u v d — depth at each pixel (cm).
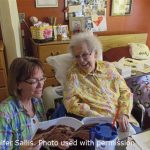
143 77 215
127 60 282
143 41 347
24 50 296
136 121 160
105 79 156
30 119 111
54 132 97
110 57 296
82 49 147
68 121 99
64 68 182
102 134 87
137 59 296
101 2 310
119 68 225
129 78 214
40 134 95
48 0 285
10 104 102
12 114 101
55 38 276
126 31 345
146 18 349
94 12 311
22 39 289
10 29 255
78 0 297
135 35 337
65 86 154
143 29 355
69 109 142
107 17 324
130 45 313
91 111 141
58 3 291
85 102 149
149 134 112
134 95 199
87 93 151
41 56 264
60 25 285
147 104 192
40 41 263
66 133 98
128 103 151
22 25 286
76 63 160
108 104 149
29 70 101
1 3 245
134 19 342
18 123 104
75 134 97
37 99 123
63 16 300
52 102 185
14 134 103
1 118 96
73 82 151
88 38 151
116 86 157
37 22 279
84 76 154
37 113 123
